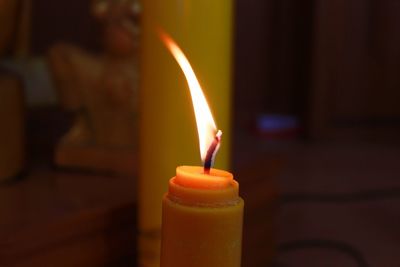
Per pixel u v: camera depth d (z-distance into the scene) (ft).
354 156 4.91
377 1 5.68
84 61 2.01
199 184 1.03
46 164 2.17
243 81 5.53
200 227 1.02
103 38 2.02
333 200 3.45
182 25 1.40
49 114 2.88
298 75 5.65
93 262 1.50
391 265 2.33
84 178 1.92
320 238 2.72
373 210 3.27
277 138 5.43
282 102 5.72
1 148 1.77
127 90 1.96
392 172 4.31
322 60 5.50
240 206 1.04
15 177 1.84
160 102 1.42
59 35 3.18
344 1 5.56
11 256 1.35
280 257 2.44
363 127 5.80
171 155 1.43
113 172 1.95
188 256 1.03
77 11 3.23
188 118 1.42
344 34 5.61
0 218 1.42
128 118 1.97
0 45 1.94
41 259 1.40
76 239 1.46
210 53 1.42
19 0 1.93
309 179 3.96
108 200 1.58
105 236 1.52
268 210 2.25
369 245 2.61
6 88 1.78
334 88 5.63
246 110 5.59
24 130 1.92
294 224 2.96
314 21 5.44
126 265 1.59
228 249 1.03
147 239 1.46
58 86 2.03
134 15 1.96
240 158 2.12
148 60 1.42
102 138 2.00
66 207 1.51
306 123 5.55
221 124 1.46
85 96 2.00
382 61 5.80
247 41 5.49
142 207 1.46
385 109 5.89
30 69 2.74
